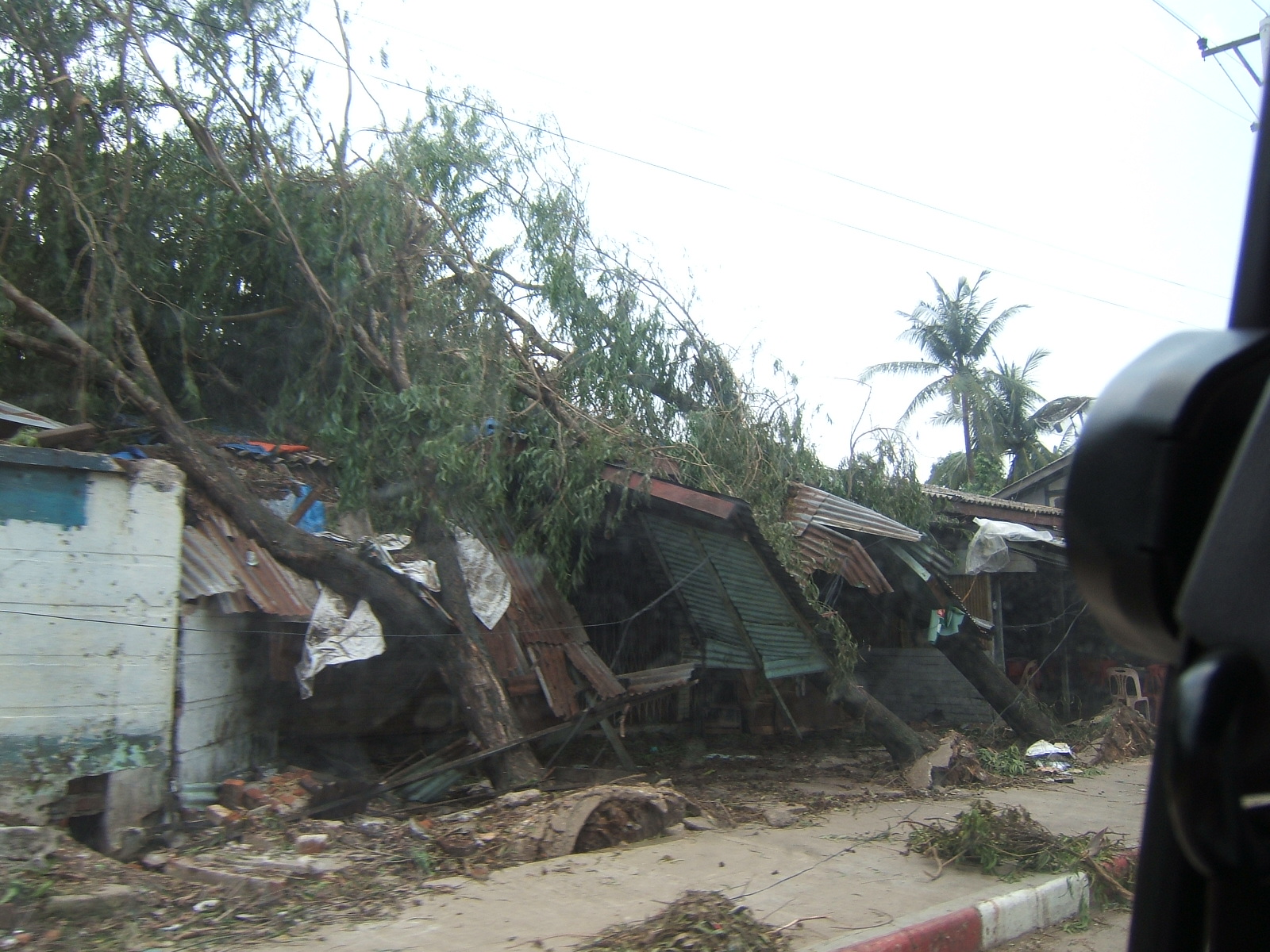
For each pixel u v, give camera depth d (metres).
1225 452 1.55
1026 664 14.29
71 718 6.05
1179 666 1.43
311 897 5.54
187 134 9.27
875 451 12.03
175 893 5.55
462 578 8.48
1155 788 1.91
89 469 6.27
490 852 6.45
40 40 8.32
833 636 9.61
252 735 7.91
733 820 7.79
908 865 6.52
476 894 5.67
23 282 8.37
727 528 8.73
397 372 8.61
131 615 6.38
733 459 9.92
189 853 6.16
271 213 9.03
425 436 8.45
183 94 8.96
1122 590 1.55
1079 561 1.63
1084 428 1.66
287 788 7.16
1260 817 1.38
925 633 13.04
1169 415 1.53
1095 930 5.91
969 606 14.24
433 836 6.67
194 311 9.09
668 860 6.47
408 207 9.03
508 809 7.13
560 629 9.29
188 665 6.86
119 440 8.03
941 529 13.59
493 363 8.66
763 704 12.14
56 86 8.35
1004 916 5.65
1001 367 29.31
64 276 8.34
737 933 4.88
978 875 6.32
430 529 8.74
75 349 7.77
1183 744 1.28
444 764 7.88
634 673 9.94
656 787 7.82
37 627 6.00
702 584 9.93
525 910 5.39
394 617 7.91
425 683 9.32
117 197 8.59
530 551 9.09
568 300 9.20
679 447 9.66
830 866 6.45
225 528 7.56
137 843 6.18
